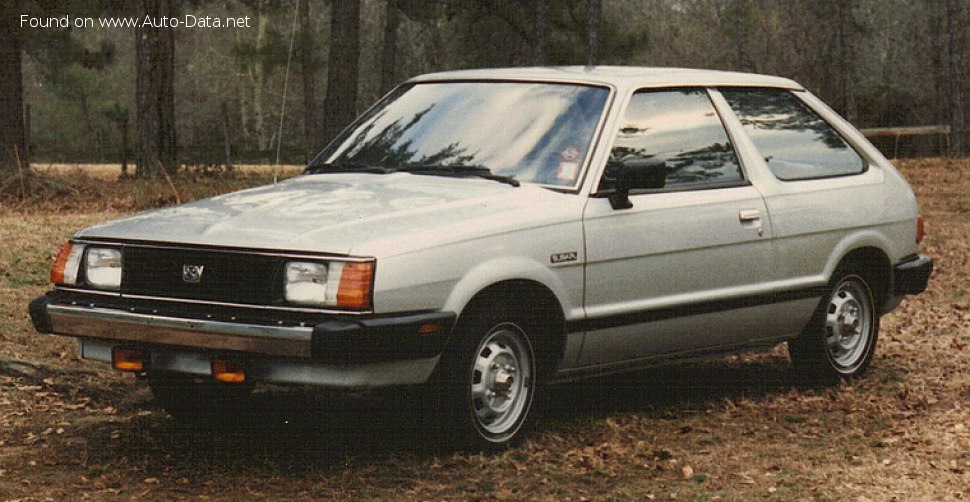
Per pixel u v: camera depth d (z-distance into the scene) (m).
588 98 6.50
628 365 6.57
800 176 7.38
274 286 5.29
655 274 6.42
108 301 5.64
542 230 5.91
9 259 10.82
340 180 6.38
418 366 5.47
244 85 60.06
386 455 5.88
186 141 61.88
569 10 37.66
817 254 7.36
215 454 5.89
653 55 52.53
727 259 6.78
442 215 5.68
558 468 5.73
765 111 7.38
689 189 6.67
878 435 6.49
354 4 20.83
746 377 8.00
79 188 20.03
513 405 6.00
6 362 7.21
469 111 6.67
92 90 45.69
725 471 5.75
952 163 28.67
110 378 7.38
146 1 23.08
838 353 7.75
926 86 52.69
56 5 26.53
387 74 43.31
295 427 6.43
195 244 5.43
